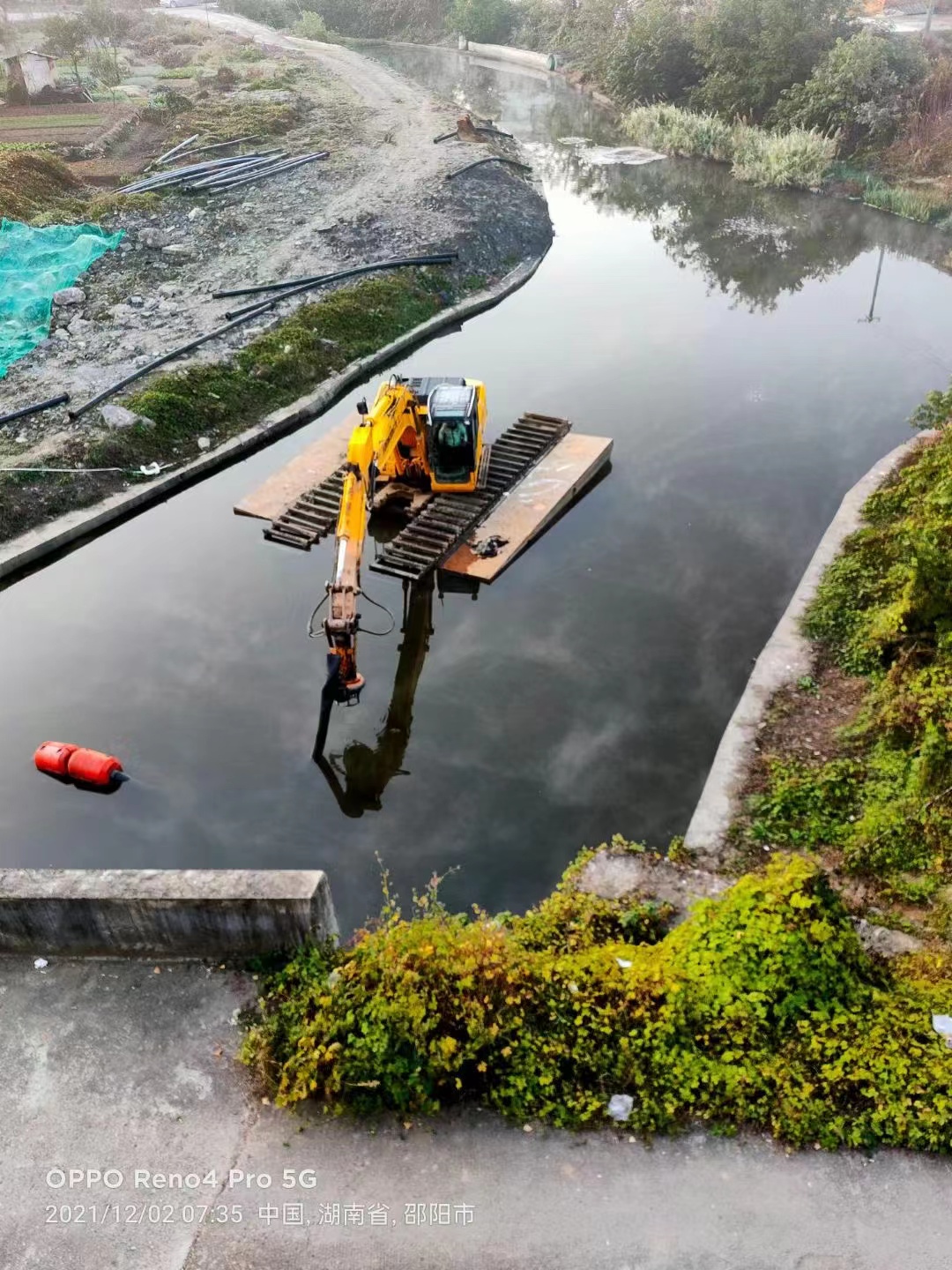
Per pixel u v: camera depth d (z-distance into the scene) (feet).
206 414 58.70
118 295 71.97
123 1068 20.99
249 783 35.99
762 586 45.06
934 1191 18.39
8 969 23.15
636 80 134.41
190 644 43.29
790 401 62.80
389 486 52.01
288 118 121.90
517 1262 17.60
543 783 34.91
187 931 22.74
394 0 208.44
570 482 52.21
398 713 38.47
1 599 46.78
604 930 25.95
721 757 33.60
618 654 41.06
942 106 103.86
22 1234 18.26
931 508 39.65
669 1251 17.67
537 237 91.91
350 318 70.18
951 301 77.92
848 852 28.94
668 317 76.59
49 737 38.06
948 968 23.26
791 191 106.22
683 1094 19.77
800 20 113.80
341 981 21.44
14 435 54.95
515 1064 20.40
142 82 148.46
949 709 31.12
